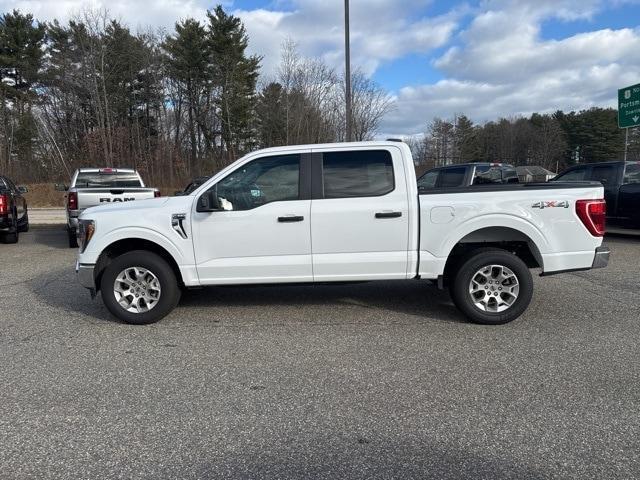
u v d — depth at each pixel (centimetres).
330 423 321
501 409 336
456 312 570
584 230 516
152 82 4041
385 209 511
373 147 519
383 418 326
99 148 3369
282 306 602
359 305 604
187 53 3975
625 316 544
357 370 406
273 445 296
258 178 520
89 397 361
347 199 514
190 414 334
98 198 1030
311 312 575
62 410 341
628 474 263
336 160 519
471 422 319
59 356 443
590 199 514
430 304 606
